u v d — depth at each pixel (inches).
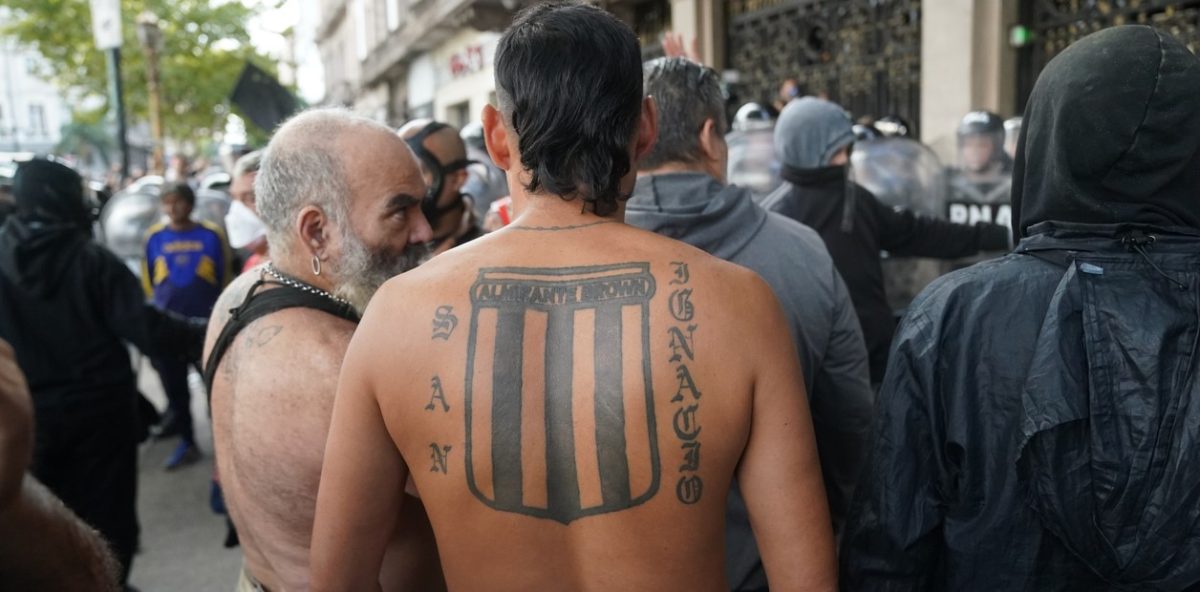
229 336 56.4
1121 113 43.7
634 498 37.4
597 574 37.9
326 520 41.5
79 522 35.5
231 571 138.4
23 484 31.2
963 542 46.8
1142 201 45.0
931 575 50.0
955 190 136.5
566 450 37.6
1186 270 43.8
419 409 38.8
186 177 415.2
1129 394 42.4
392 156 56.6
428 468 39.1
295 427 50.9
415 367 38.8
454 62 536.1
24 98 1828.2
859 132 154.5
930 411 47.4
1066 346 43.7
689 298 38.1
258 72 161.3
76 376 108.6
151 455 195.2
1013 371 45.5
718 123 67.1
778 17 285.0
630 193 42.2
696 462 37.4
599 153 39.3
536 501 37.9
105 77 717.3
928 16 218.8
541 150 39.3
